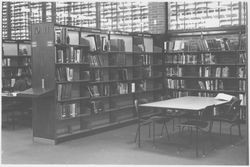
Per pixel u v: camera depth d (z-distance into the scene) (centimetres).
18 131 840
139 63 945
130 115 948
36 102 724
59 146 685
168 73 1012
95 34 814
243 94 895
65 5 1181
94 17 1158
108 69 868
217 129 838
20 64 1077
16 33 1239
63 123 752
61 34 704
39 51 710
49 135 707
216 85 930
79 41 771
